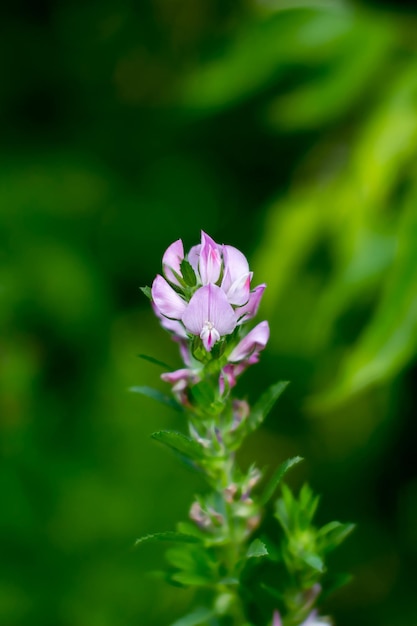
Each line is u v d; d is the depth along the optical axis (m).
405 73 0.75
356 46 0.82
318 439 0.98
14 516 0.88
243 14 0.97
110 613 0.83
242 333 0.45
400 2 0.85
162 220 1.09
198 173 1.09
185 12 1.10
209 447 0.45
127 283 1.11
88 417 0.98
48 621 0.84
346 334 0.79
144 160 1.13
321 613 0.89
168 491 0.91
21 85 1.16
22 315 1.00
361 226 0.72
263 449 0.99
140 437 0.95
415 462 0.94
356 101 0.82
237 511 0.45
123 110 1.17
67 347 1.02
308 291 0.86
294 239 0.80
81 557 0.87
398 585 0.90
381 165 0.71
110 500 0.90
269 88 0.88
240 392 0.99
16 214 1.05
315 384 0.91
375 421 0.94
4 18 1.15
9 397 0.97
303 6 0.85
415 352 0.61
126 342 1.03
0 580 0.85
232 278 0.43
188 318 0.43
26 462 0.92
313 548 0.46
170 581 0.46
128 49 1.15
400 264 0.62
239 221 1.07
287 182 0.98
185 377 0.44
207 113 0.93
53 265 1.02
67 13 1.16
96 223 1.08
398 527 0.93
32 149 1.14
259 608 0.46
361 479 0.96
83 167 1.12
